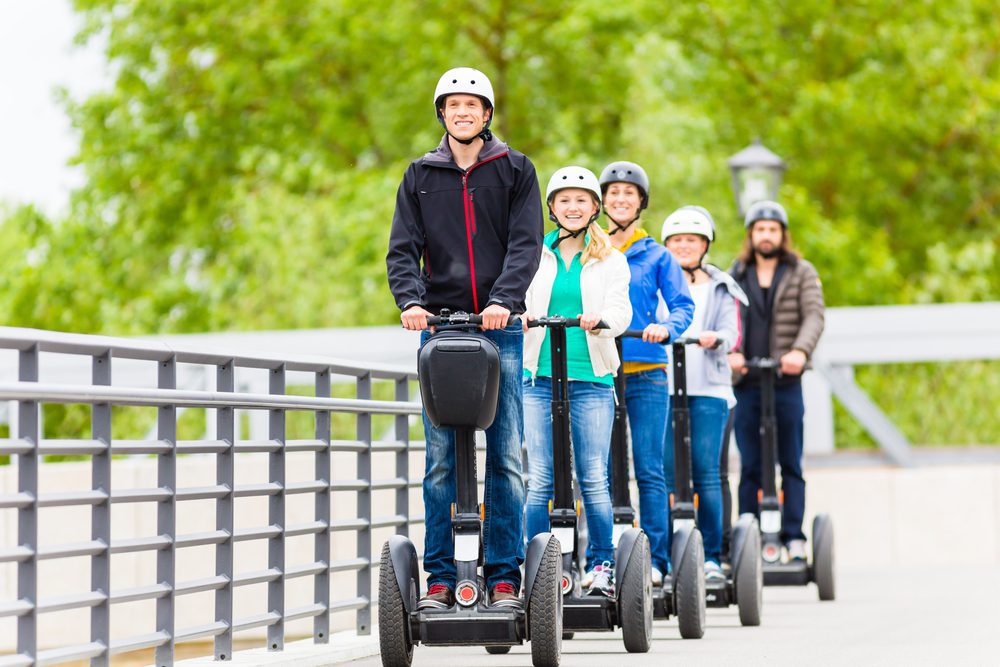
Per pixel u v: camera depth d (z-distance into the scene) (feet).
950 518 123.34
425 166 52.13
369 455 68.85
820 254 201.77
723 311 76.33
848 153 223.51
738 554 74.08
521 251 51.16
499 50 214.28
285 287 190.90
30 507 45.09
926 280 205.16
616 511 62.13
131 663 108.78
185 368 132.87
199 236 224.33
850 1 225.35
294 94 222.07
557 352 56.90
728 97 223.30
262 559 104.73
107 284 229.04
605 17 200.13
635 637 60.23
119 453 49.42
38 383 44.37
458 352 49.49
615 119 211.61
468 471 50.96
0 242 253.03
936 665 58.03
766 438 84.38
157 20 222.89
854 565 123.75
